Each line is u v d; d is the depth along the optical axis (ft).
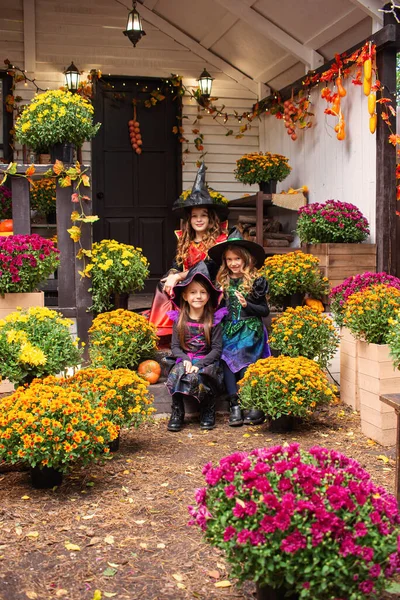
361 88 21.13
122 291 17.63
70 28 27.35
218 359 14.71
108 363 14.76
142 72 28.17
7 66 26.73
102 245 17.61
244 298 15.44
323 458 7.32
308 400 13.19
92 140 28.25
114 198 28.78
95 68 27.68
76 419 10.08
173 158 29.19
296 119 25.05
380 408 13.03
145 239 29.14
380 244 20.17
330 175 23.47
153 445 13.23
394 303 13.51
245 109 29.35
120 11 27.68
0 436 10.07
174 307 16.07
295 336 15.25
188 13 26.66
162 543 8.89
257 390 13.39
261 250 15.94
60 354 13.66
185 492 10.64
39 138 17.16
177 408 14.43
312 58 23.95
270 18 23.50
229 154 29.43
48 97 17.37
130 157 28.81
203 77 27.71
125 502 10.25
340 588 6.38
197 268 14.78
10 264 15.40
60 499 10.37
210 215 17.19
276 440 13.50
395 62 19.53
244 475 6.73
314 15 21.93
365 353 13.64
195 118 28.99
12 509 9.96
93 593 7.62
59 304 17.52
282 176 25.45
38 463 10.64
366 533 6.31
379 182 20.06
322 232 20.76
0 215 22.44
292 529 6.32
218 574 8.07
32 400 10.25
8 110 26.68
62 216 17.53
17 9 26.81
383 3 19.11
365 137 21.06
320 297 19.77
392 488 10.65
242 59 27.94
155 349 16.11
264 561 6.29
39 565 8.26
